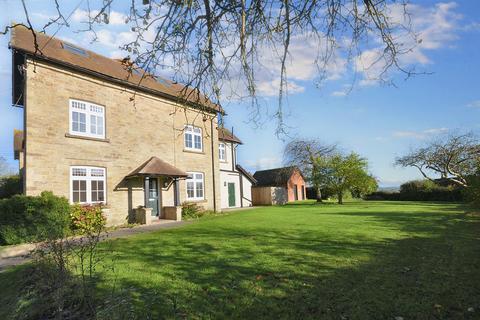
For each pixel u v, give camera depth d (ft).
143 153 55.01
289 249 26.23
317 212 62.23
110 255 25.50
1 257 30.86
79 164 45.27
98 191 47.70
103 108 49.34
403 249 25.36
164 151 58.90
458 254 23.24
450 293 15.70
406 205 82.02
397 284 17.15
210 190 69.62
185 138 64.23
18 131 78.79
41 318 14.42
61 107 43.62
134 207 52.60
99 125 48.67
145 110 55.88
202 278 19.16
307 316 13.83
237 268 21.02
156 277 19.48
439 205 80.07
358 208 72.13
